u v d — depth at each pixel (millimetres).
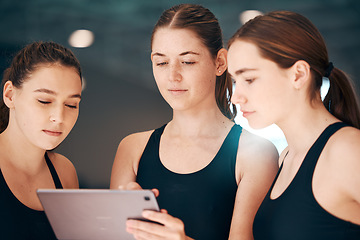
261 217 1613
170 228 1465
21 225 1660
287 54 1496
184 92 1854
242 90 1572
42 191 1450
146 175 1955
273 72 1510
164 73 1856
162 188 1909
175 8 1905
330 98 1602
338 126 1457
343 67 8898
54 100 1717
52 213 1519
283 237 1487
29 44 1854
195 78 1844
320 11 8461
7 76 1815
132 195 1416
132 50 9539
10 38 8844
